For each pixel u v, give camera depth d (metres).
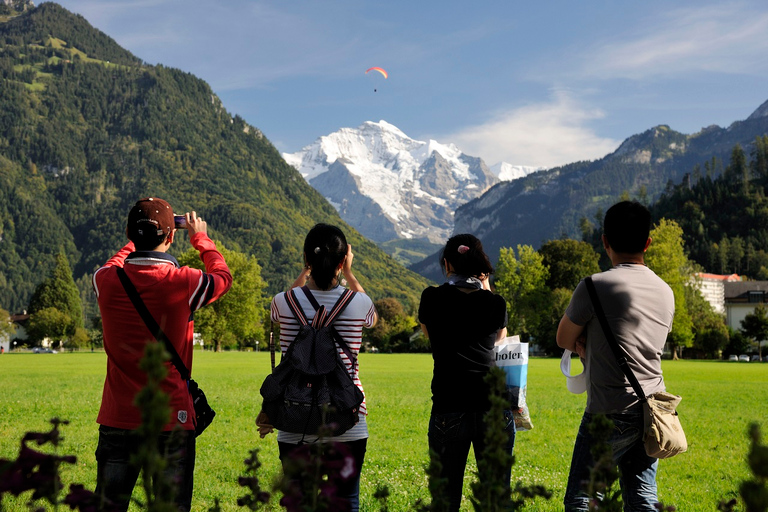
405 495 8.44
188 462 4.37
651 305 4.75
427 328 5.16
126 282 4.39
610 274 4.82
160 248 4.62
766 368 55.88
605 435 2.78
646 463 4.79
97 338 142.50
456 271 5.21
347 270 5.04
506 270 86.56
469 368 4.96
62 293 140.00
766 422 17.59
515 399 5.08
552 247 101.12
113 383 4.36
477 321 4.99
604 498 2.65
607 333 4.69
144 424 2.00
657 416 4.57
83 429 13.94
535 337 87.88
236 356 73.19
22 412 17.14
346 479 2.56
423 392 26.58
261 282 89.81
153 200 4.66
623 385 4.65
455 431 4.95
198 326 87.00
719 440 14.34
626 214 4.96
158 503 2.03
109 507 2.47
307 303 4.75
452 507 5.00
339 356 4.61
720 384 33.66
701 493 9.18
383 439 13.81
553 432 15.04
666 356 97.69
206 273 4.61
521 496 2.71
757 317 96.62
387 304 158.75
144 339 4.34
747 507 1.70
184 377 4.43
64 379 32.31
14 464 2.32
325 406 2.84
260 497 2.79
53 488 2.38
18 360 62.31
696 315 95.88
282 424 4.41
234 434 13.88
